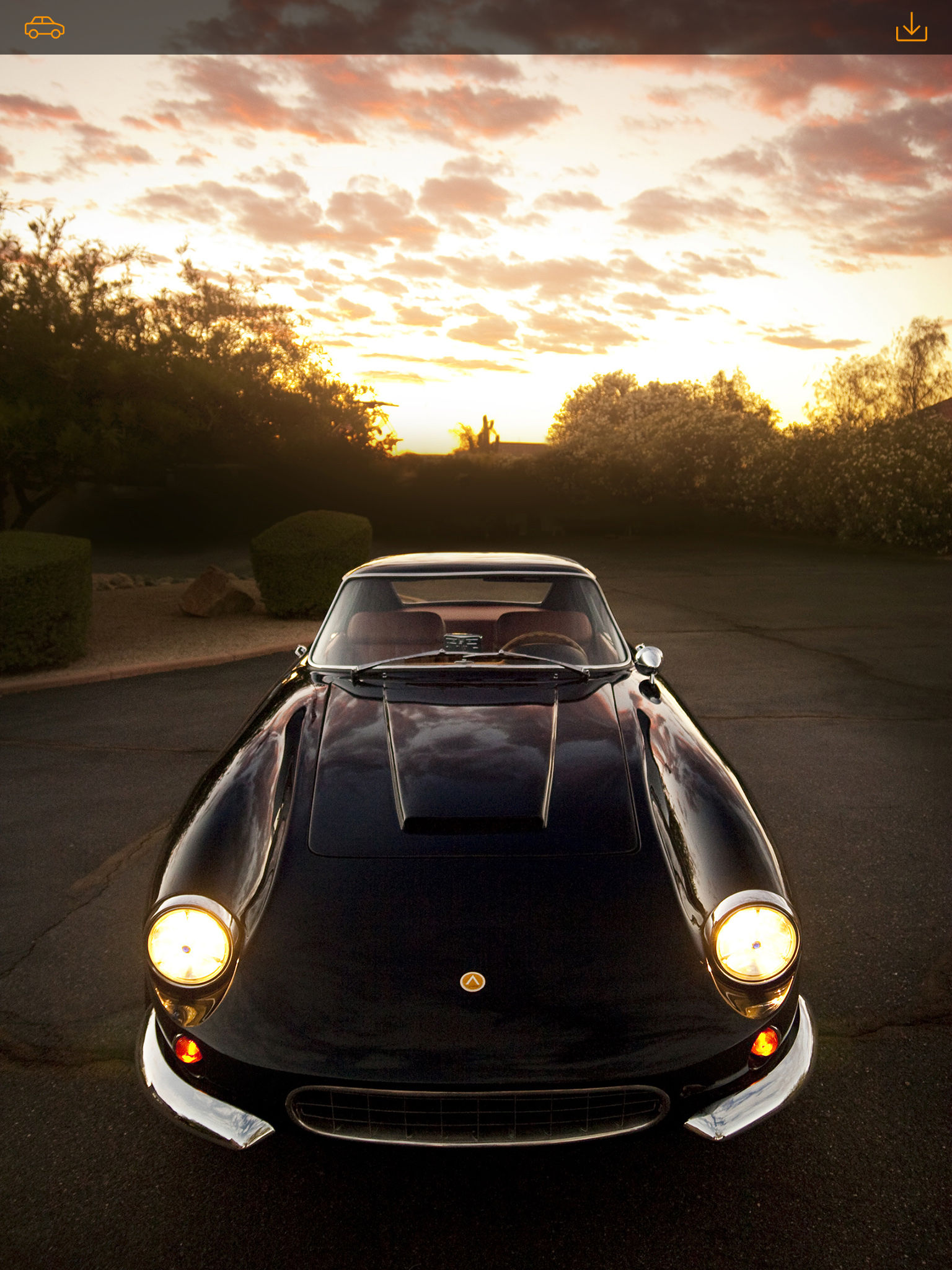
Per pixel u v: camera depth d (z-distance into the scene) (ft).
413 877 6.92
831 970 9.53
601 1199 6.64
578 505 84.58
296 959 6.47
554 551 64.75
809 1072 6.68
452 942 6.47
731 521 80.02
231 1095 6.31
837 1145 7.08
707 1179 6.81
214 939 6.50
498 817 7.44
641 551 63.72
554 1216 6.49
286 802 7.92
